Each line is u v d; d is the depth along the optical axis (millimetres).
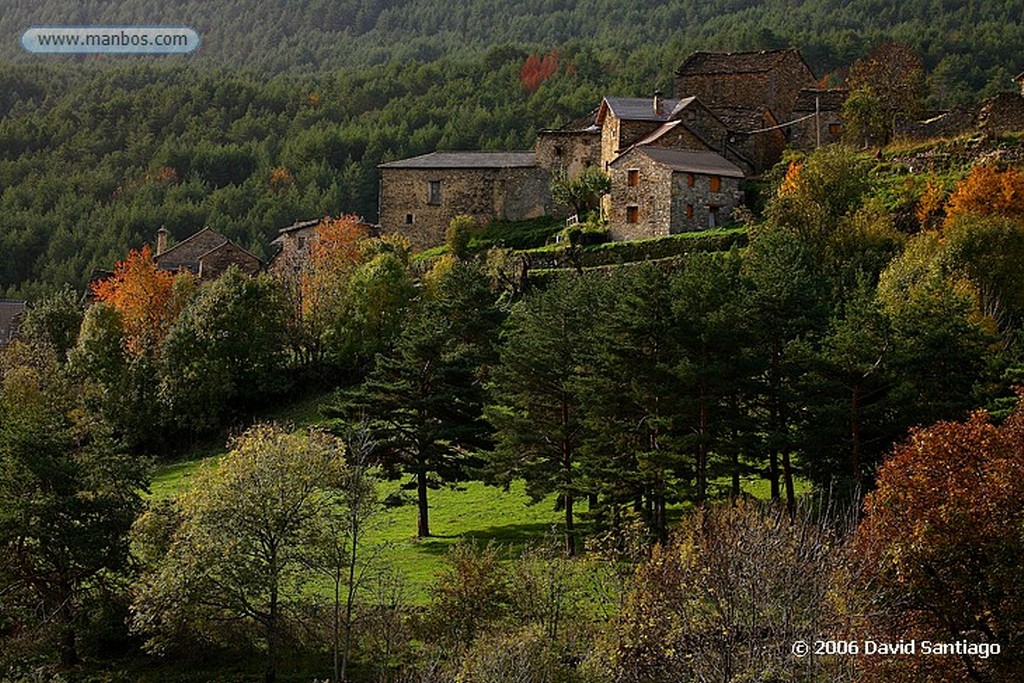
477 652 40281
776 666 34938
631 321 56406
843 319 59625
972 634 37625
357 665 46438
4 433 55062
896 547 38062
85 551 52219
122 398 89312
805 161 91000
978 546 37750
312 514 48812
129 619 50188
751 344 56781
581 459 57125
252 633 49969
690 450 54875
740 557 38406
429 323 65625
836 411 52594
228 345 90875
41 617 51750
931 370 53656
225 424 90438
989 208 77312
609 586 45406
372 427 62000
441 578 47906
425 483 62594
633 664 39312
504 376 60562
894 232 80188
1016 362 56531
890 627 37312
